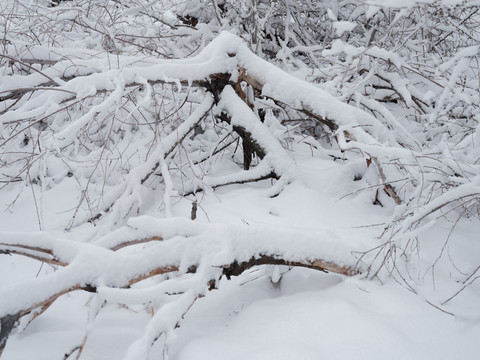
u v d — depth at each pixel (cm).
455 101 311
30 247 198
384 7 220
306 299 217
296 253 232
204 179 401
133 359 159
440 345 180
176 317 179
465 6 248
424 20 300
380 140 360
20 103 365
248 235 223
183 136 401
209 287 210
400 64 339
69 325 221
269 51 622
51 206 380
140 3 541
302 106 377
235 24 540
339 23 243
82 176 424
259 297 241
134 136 487
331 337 183
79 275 188
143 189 397
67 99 338
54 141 281
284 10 602
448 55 503
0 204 389
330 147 532
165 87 474
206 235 215
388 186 338
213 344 184
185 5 610
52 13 442
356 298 221
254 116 407
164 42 552
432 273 246
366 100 409
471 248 280
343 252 241
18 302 171
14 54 396
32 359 183
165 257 206
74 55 400
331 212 339
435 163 269
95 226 358
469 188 234
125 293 181
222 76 399
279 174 389
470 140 293
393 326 193
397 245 257
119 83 317
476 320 200
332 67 471
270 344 182
